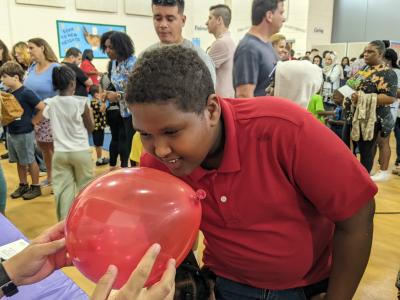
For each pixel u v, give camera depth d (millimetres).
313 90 1877
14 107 2953
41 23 6859
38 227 2836
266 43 2119
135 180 705
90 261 666
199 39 8898
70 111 2676
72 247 684
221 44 2354
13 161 3430
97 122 4422
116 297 607
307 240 872
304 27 9703
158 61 647
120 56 3057
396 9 9281
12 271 848
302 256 879
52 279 1188
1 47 4090
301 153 752
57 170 2762
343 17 10227
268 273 907
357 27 10023
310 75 1821
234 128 789
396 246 2592
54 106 2668
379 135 3576
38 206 3246
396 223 2986
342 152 758
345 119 3684
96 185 724
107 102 4051
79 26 7312
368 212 784
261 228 856
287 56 3699
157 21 2039
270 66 2094
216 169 820
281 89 1858
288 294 933
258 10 2072
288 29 9555
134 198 672
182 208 680
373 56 3410
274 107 801
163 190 688
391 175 4316
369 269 2293
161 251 657
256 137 785
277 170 792
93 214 667
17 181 3971
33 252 847
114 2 7660
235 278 981
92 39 7512
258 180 806
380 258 2426
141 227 651
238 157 795
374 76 3363
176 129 653
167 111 631
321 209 803
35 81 3453
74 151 2734
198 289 969
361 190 756
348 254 811
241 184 814
